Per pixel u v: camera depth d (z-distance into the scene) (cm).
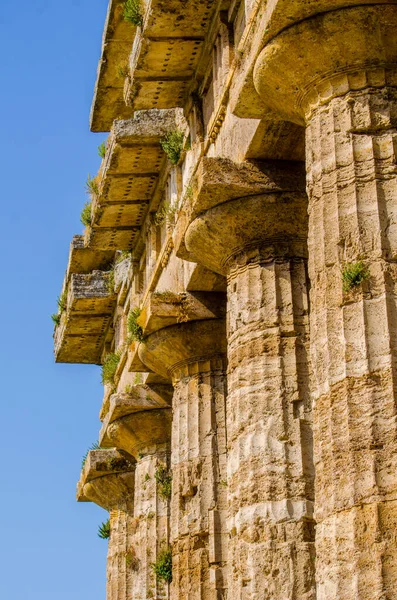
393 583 1130
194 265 2077
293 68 1352
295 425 1675
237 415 1716
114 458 3319
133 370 2491
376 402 1197
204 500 2153
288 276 1744
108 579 3356
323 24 1307
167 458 2820
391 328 1216
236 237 1758
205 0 1889
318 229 1304
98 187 2556
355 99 1316
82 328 3288
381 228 1258
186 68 2045
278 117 1572
